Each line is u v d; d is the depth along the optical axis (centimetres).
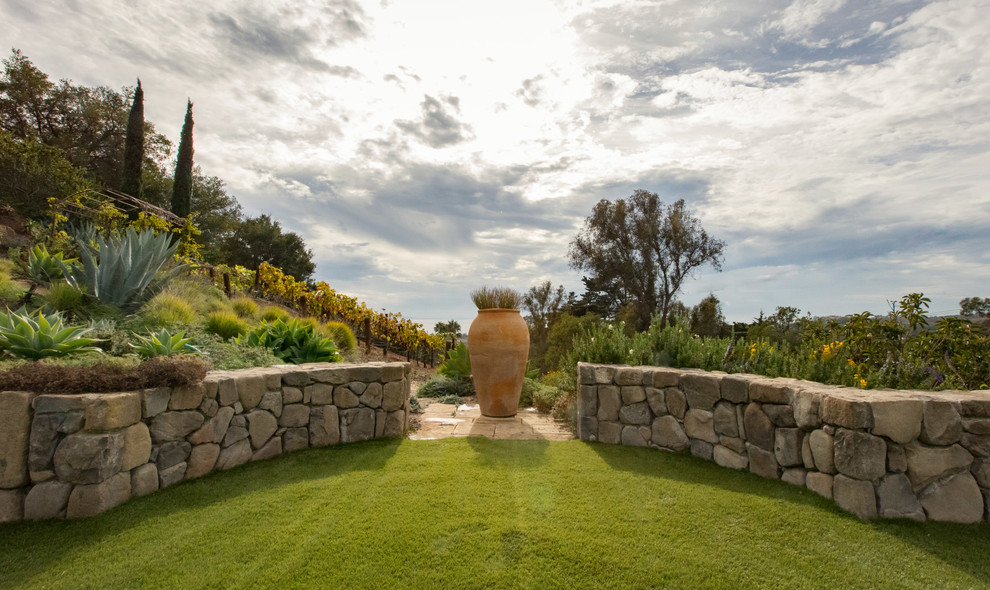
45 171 1259
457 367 754
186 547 228
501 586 200
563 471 344
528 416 575
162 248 738
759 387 342
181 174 2055
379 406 441
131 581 200
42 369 266
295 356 570
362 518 260
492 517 262
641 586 201
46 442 253
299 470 342
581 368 454
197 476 320
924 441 271
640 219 2423
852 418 269
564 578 206
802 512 271
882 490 264
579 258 2617
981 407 274
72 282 613
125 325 536
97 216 1089
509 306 570
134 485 280
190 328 565
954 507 264
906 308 443
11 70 1903
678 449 397
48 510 250
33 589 193
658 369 427
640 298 2433
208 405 330
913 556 227
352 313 1216
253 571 208
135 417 280
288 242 3102
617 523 257
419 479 322
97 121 2153
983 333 438
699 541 239
